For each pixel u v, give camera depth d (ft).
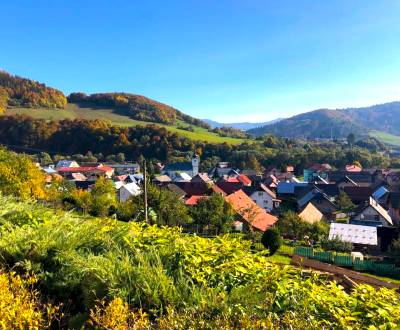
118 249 13.47
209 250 13.85
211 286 12.05
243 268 12.39
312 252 91.09
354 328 9.73
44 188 102.53
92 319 10.61
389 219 131.85
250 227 106.11
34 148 311.27
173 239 14.55
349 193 196.75
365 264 86.33
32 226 15.89
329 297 11.23
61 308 11.72
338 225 114.11
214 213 100.63
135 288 11.50
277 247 86.99
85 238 14.66
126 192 179.93
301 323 9.34
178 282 11.90
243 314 9.33
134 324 9.52
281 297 11.18
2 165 88.33
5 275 11.48
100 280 11.72
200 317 9.38
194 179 251.39
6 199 19.02
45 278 12.42
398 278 81.82
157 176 268.00
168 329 9.16
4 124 309.42
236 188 186.39
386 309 10.59
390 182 233.14
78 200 98.99
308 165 337.52
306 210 135.74
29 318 9.21
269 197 179.63
